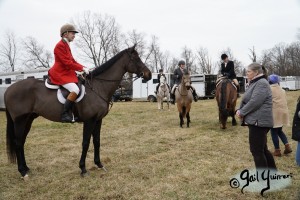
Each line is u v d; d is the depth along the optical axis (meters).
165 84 17.39
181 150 7.27
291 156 6.48
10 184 5.19
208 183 5.03
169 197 4.50
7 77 23.44
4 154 7.18
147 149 7.43
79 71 5.45
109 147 7.73
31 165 6.22
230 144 7.76
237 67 75.31
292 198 4.39
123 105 21.53
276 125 6.26
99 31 58.28
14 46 55.66
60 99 5.29
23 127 5.43
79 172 5.74
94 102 5.45
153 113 15.31
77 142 8.42
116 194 4.64
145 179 5.30
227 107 9.82
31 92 5.36
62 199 4.55
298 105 5.28
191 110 16.38
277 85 6.39
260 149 4.59
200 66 75.38
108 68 5.72
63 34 5.37
